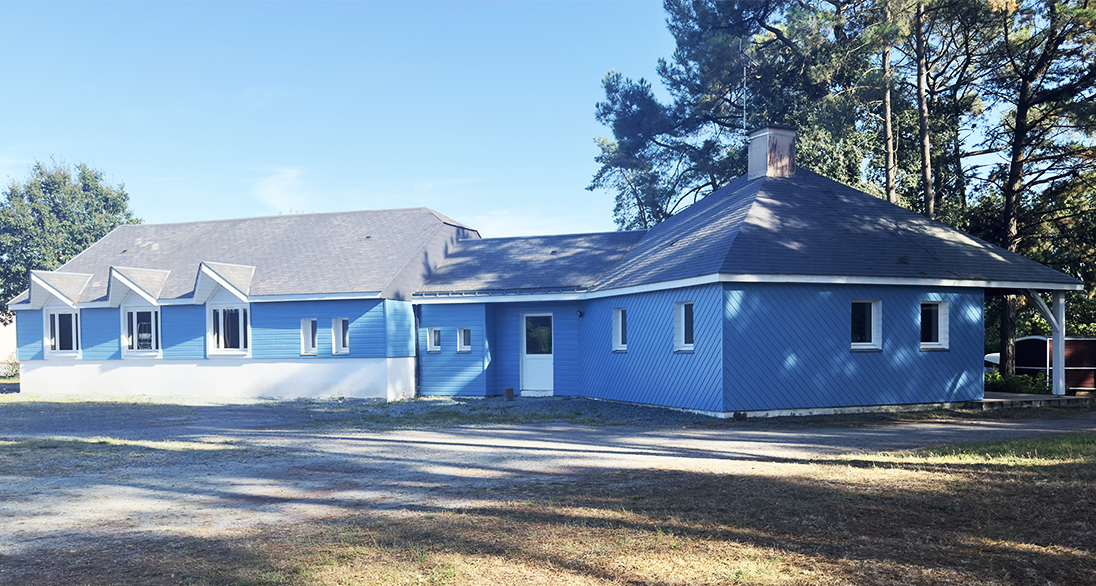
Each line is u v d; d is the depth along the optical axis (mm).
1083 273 26406
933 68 30672
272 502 7625
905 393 16281
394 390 21906
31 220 39406
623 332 19578
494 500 7504
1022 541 5758
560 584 4902
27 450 11484
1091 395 19281
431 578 5047
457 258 25328
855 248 16453
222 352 23594
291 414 17438
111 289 24547
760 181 19156
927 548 5602
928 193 25953
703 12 33688
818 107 28375
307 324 22906
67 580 5074
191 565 5383
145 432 13953
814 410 15555
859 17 29406
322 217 27656
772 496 7414
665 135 36219
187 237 28266
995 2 24984
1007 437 11992
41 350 25891
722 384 14852
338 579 5047
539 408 18203
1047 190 26469
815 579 4941
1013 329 25109
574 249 24297
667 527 6277
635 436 12648
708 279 14953
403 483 8586
